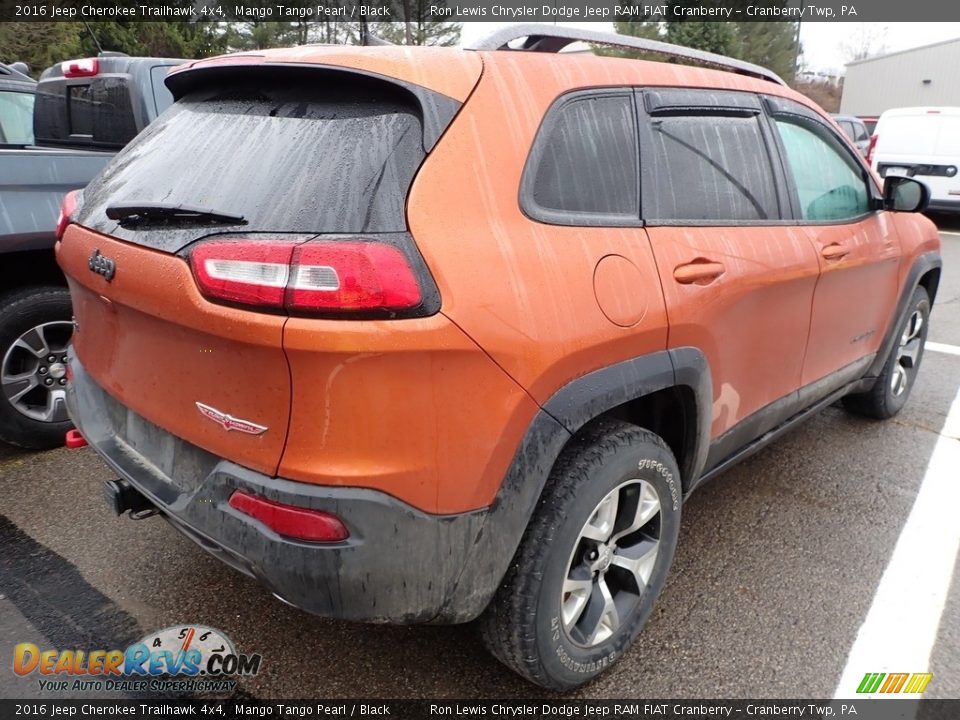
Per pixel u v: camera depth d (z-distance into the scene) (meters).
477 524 1.76
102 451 2.16
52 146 4.49
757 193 2.70
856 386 3.84
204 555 2.86
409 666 2.33
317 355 1.53
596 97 2.14
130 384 2.03
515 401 1.75
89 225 2.13
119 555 2.84
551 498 1.94
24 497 3.22
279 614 2.55
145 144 2.21
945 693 2.25
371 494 1.62
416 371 1.59
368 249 1.54
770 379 2.83
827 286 3.04
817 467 3.73
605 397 1.96
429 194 1.67
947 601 2.67
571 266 1.89
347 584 1.65
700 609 2.61
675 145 2.38
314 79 1.86
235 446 1.70
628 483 2.15
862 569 2.86
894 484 3.56
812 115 3.15
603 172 2.11
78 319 2.38
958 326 6.59
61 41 17.03
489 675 2.30
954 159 11.97
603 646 2.21
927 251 4.02
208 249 1.62
